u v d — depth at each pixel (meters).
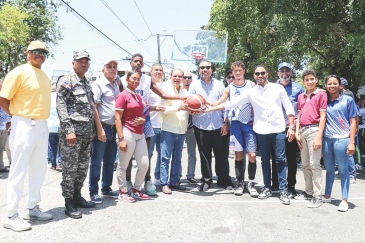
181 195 6.04
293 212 5.16
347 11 9.81
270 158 6.00
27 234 4.12
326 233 4.36
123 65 13.95
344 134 5.34
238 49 18.25
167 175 6.18
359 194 6.35
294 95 6.19
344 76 12.75
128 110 5.38
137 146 5.56
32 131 4.33
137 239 4.07
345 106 5.34
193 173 7.17
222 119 6.40
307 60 15.39
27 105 4.29
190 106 5.84
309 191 5.91
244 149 6.16
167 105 6.24
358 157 8.98
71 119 4.70
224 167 6.61
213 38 15.54
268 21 12.09
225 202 5.64
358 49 9.18
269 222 4.72
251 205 5.50
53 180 7.11
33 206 4.62
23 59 25.81
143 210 5.11
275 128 5.73
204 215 4.96
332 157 5.52
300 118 5.74
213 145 6.50
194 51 15.60
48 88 4.50
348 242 4.11
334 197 6.11
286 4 10.30
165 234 4.24
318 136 5.39
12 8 23.05
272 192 6.31
